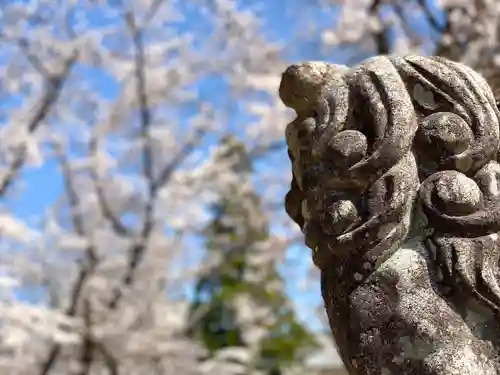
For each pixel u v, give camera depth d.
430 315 1.12
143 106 5.32
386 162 1.21
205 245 6.41
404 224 1.19
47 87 5.09
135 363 5.24
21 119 4.97
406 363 1.11
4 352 4.78
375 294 1.17
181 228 5.23
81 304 4.82
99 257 4.94
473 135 1.23
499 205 1.17
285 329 8.63
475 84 1.28
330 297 1.24
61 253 5.02
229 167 5.68
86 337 4.71
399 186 1.19
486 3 4.25
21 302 4.55
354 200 1.23
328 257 1.24
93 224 5.21
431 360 1.10
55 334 4.43
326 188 1.26
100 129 5.29
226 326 7.80
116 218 5.32
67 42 5.03
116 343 4.83
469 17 4.30
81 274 4.90
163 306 5.47
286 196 1.46
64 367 5.01
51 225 5.05
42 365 4.81
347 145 1.23
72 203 5.21
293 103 1.41
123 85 5.38
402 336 1.13
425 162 1.24
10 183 4.91
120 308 4.93
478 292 1.12
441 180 1.18
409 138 1.22
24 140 4.61
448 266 1.14
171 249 5.16
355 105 1.29
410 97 1.29
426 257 1.17
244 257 6.96
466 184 1.17
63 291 5.18
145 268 5.05
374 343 1.15
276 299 8.24
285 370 8.35
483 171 1.22
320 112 1.33
